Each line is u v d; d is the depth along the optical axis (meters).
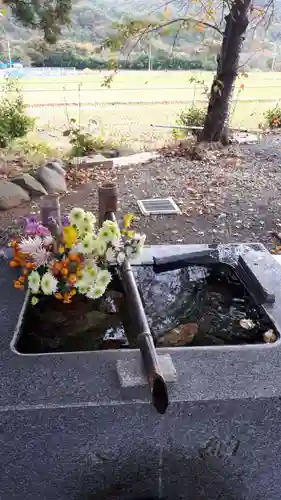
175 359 1.43
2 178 4.73
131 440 1.28
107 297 1.85
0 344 1.50
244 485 1.41
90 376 1.34
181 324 1.78
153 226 3.73
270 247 3.39
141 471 1.34
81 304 1.82
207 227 3.74
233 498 1.43
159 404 1.20
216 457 1.35
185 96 11.57
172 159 5.70
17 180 4.32
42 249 1.52
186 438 1.30
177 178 4.99
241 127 7.65
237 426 1.31
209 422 1.29
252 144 6.47
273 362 1.43
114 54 6.15
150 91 12.49
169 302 1.95
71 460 1.29
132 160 5.60
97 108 9.91
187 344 1.65
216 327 1.76
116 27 5.81
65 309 1.78
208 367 1.39
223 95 6.18
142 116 8.97
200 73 11.11
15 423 1.22
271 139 6.76
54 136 7.12
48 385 1.30
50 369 1.38
